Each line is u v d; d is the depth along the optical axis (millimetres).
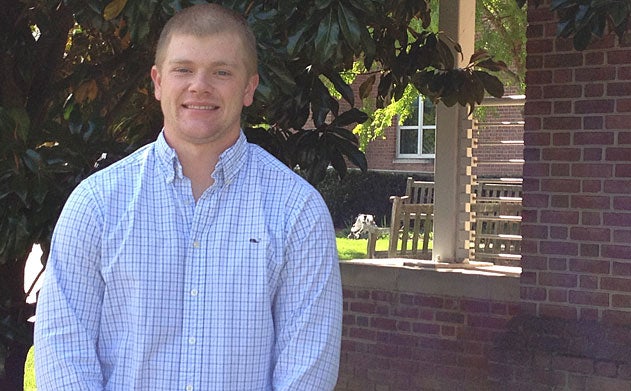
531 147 4570
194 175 2010
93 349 1949
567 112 4457
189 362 1926
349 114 3789
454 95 4504
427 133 17062
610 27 3861
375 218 16906
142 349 1916
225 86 1967
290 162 3795
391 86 4738
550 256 4520
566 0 3270
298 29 3002
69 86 3980
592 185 4383
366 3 3029
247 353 1940
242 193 2002
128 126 4223
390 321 5301
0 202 3062
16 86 3754
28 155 2965
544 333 4453
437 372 5102
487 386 4895
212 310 1938
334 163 3773
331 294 2014
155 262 1943
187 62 1953
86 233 1960
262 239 1964
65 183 3221
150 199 1992
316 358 1967
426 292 5145
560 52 4473
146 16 2893
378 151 17625
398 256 6941
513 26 9062
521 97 5508
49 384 1916
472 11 5582
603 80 4344
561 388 4332
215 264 1952
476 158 5738
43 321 1947
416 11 4387
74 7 3209
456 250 5582
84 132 3338
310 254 1995
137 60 4004
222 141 2006
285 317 2000
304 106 3750
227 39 1961
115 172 2029
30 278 4828
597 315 4371
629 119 4277
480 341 4930
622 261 4301
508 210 6344
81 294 1955
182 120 1968
